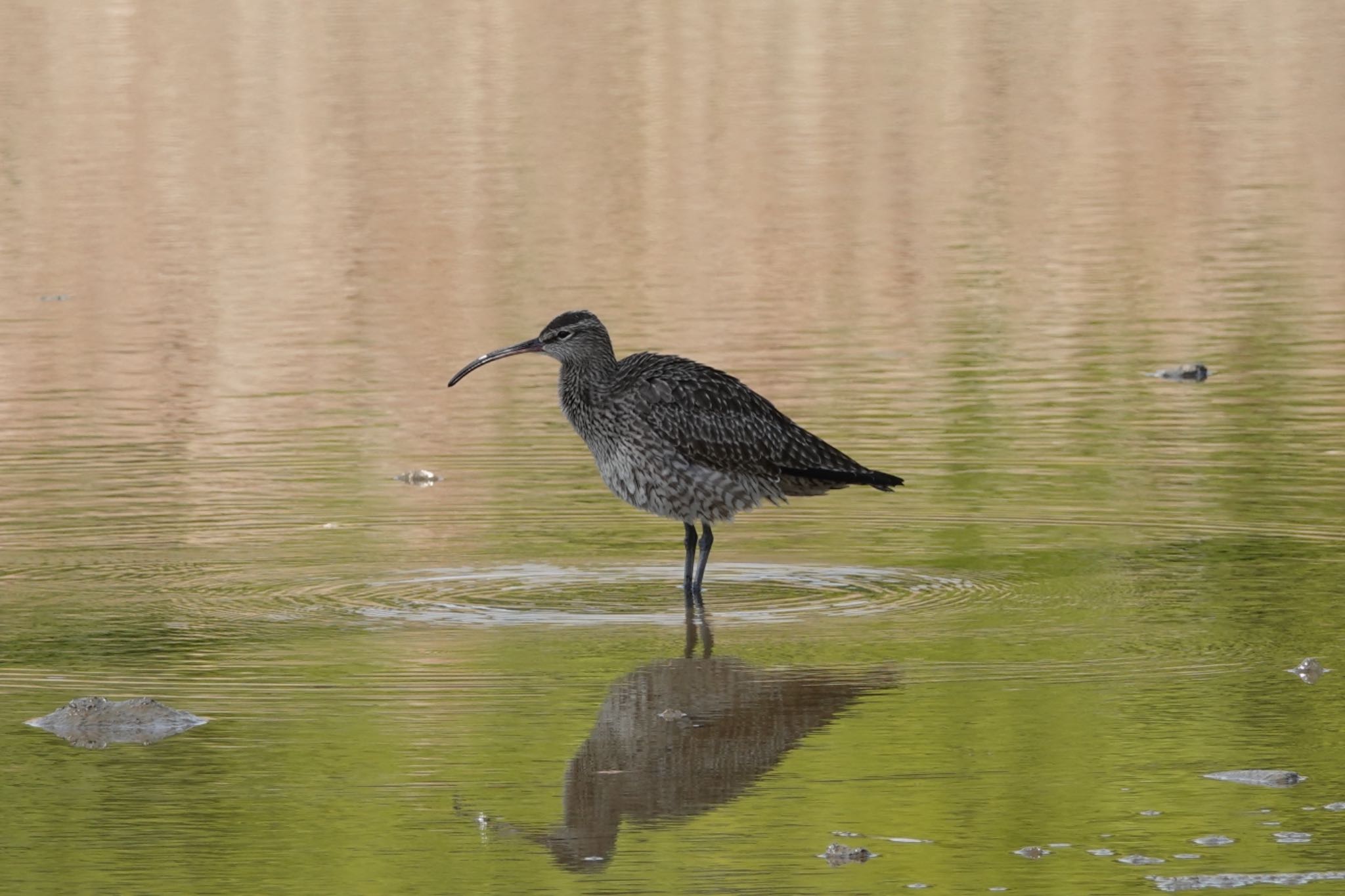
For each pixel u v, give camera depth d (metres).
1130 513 16.00
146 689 12.02
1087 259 28.23
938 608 13.62
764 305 25.48
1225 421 19.14
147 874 9.29
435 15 47.09
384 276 27.73
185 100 39.22
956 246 29.23
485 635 13.17
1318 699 11.52
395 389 21.50
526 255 28.89
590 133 37.22
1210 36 46.03
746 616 13.55
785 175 34.22
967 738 10.97
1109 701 11.55
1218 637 12.80
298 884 9.16
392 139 36.75
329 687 12.06
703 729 11.20
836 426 19.11
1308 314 24.47
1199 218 31.00
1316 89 40.84
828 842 9.60
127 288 27.19
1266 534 15.34
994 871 9.20
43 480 17.64
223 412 20.50
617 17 47.44
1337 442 18.19
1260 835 9.55
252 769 10.66
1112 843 9.50
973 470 17.44
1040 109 39.50
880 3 49.34
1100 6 49.41
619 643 12.95
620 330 24.03
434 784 10.43
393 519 16.27
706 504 14.30
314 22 46.03
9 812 10.06
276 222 31.08
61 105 38.81
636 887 9.11
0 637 13.11
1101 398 20.22
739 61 43.28
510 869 9.31
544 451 18.69
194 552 15.25
